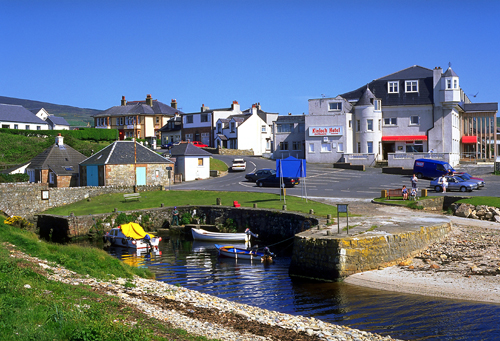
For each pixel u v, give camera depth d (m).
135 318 16.66
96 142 105.06
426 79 81.75
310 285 28.00
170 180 67.12
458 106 82.81
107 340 13.49
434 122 80.06
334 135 81.69
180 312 19.09
